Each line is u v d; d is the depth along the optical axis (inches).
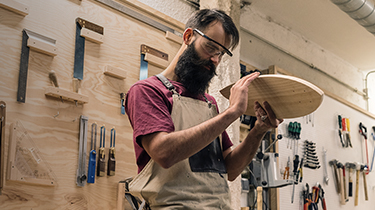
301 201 172.6
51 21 97.1
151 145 54.8
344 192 199.2
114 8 112.4
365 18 161.0
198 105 65.2
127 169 108.4
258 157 152.0
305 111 63.1
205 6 135.9
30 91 90.4
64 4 100.8
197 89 65.4
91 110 102.2
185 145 53.6
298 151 176.6
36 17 94.4
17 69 88.8
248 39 176.1
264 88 63.7
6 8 89.2
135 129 57.4
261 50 181.9
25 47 90.7
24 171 86.2
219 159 65.7
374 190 228.2
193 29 66.0
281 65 191.5
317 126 192.9
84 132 99.0
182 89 65.5
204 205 58.7
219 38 64.1
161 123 56.2
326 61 224.5
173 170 58.8
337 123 207.9
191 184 59.3
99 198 100.1
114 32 111.3
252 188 153.3
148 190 57.9
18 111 87.5
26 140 87.7
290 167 169.6
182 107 62.6
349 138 210.4
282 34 195.3
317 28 200.1
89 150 100.2
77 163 96.7
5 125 85.1
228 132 124.5
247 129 159.3
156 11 123.7
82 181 96.5
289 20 192.4
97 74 105.0
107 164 103.6
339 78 233.3
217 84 127.0
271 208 158.4
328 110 203.6
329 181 192.4
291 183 145.6
